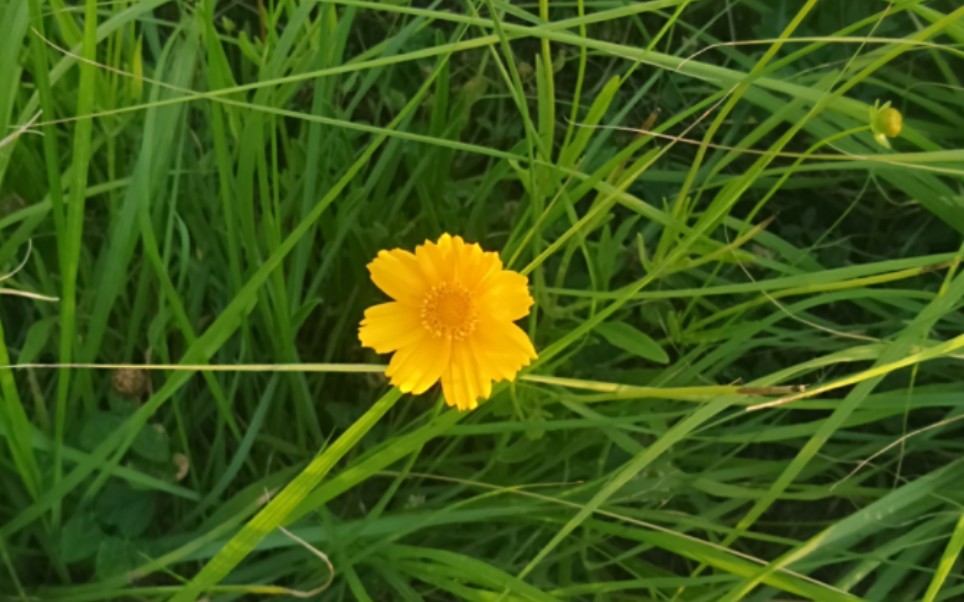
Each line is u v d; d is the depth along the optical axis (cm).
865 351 30
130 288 37
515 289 26
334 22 36
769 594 34
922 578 36
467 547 36
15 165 34
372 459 29
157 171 32
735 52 43
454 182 42
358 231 38
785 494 36
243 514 31
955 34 31
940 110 41
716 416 40
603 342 40
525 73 44
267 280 33
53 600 31
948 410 40
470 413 35
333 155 39
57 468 30
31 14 26
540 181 34
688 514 37
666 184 43
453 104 44
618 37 46
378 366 26
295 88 35
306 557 34
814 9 45
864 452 39
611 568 38
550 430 37
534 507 34
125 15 31
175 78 32
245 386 36
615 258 40
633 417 33
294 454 37
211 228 36
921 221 44
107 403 36
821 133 38
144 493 34
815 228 45
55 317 32
